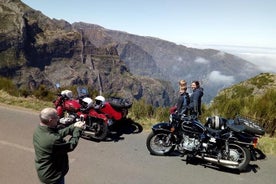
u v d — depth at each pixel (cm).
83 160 781
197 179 688
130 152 842
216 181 680
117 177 693
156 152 822
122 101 954
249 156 700
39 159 435
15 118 1135
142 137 973
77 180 675
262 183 674
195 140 740
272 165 766
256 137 710
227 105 1105
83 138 942
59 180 452
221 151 723
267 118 1018
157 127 794
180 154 833
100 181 673
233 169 741
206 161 786
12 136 941
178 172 722
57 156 439
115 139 945
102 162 772
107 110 917
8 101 1394
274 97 1114
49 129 434
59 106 955
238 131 691
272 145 884
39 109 1291
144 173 715
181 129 769
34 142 437
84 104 917
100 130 909
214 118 732
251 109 1066
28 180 670
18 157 789
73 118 897
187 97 848
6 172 704
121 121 1022
